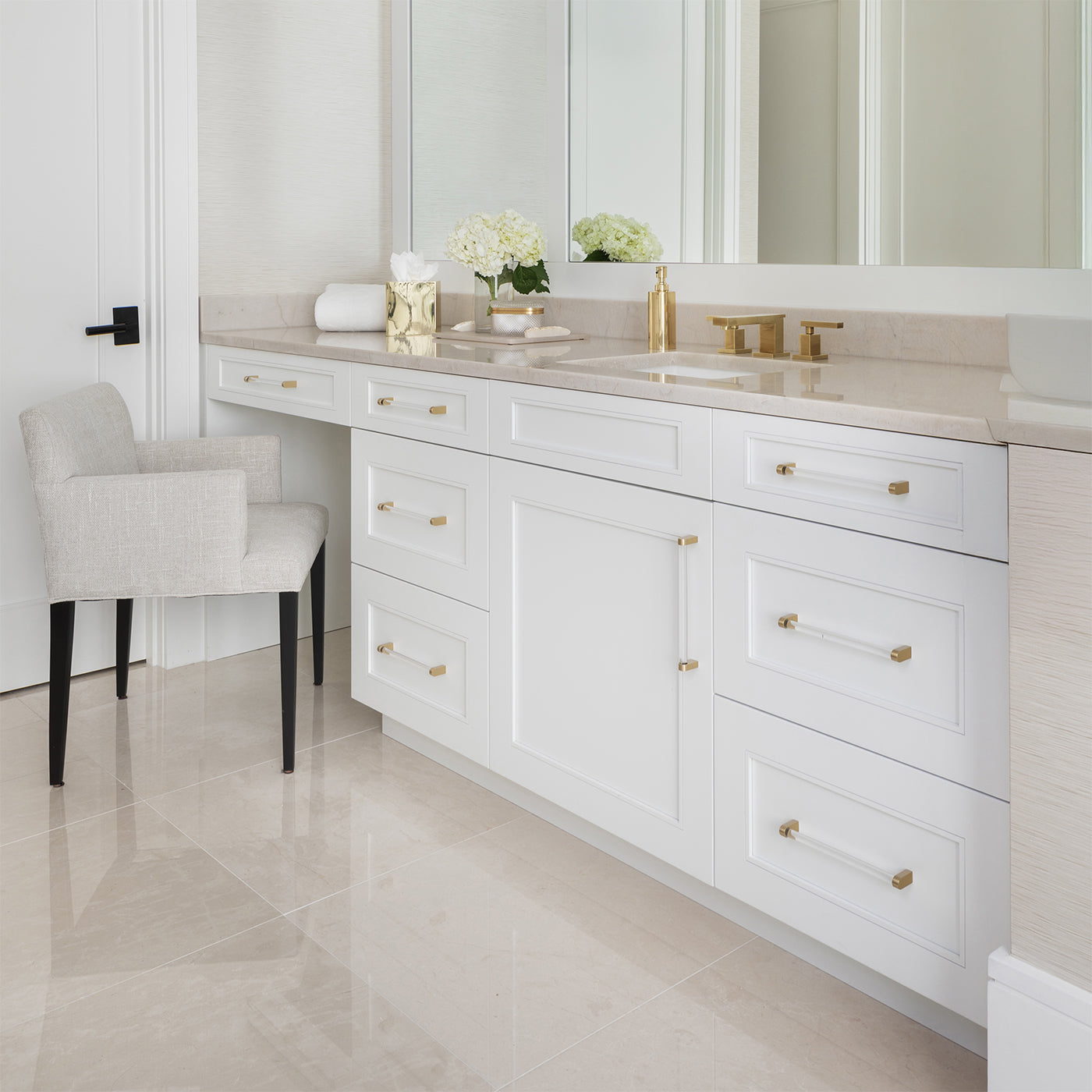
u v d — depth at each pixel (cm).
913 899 150
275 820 221
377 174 326
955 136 192
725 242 232
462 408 215
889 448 143
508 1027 159
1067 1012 128
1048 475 123
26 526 283
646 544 181
